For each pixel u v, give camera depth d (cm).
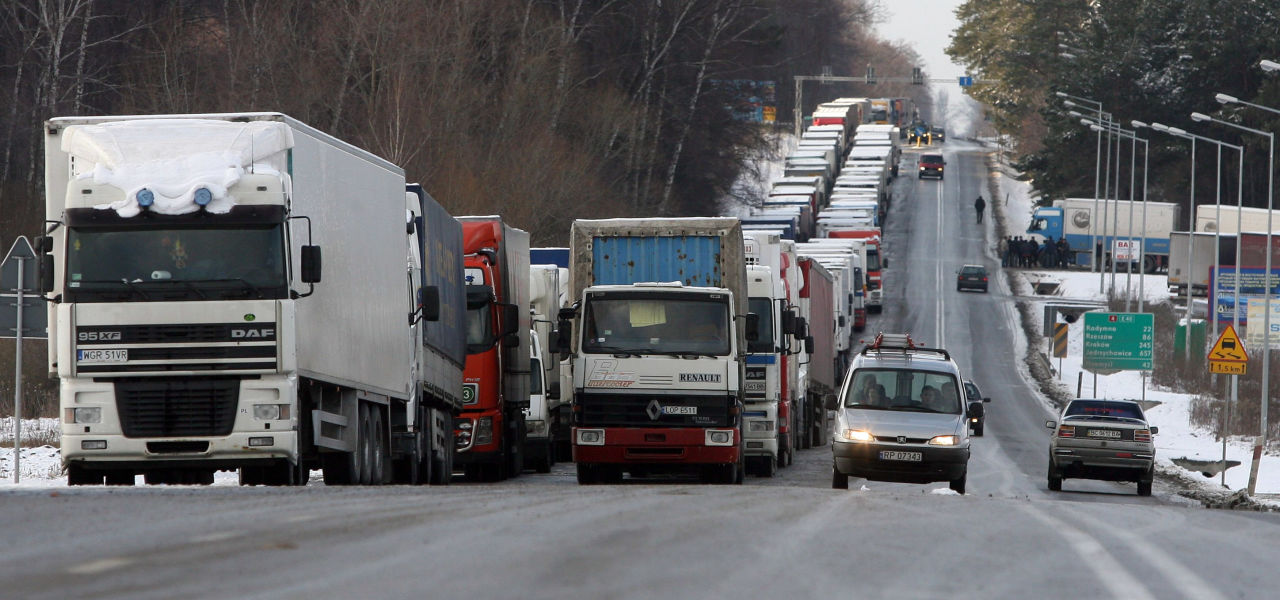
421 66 18150
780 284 8806
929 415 6800
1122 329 17300
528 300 8931
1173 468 10775
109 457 5053
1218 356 9656
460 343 7744
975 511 4100
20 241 6378
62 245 5212
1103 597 2444
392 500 3903
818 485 7762
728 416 6850
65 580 2278
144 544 2719
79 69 16250
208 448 5053
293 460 5100
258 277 5069
